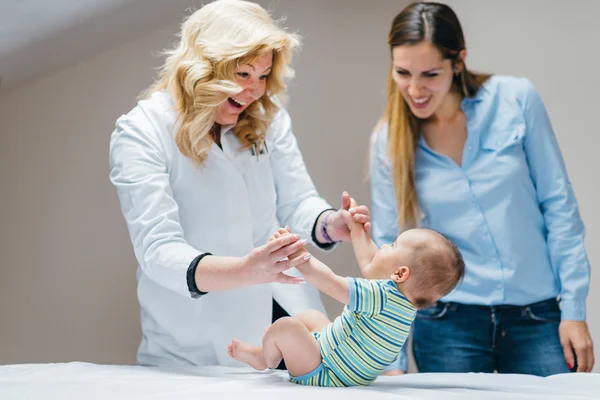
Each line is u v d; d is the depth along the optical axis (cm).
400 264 159
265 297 197
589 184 294
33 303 318
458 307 227
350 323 153
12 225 318
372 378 154
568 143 298
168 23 319
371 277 164
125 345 320
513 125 230
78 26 272
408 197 236
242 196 195
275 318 208
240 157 198
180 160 188
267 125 202
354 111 344
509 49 312
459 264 162
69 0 244
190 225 192
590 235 293
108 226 320
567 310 219
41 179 318
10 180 317
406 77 228
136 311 321
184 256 166
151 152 183
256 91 186
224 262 160
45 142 318
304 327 154
